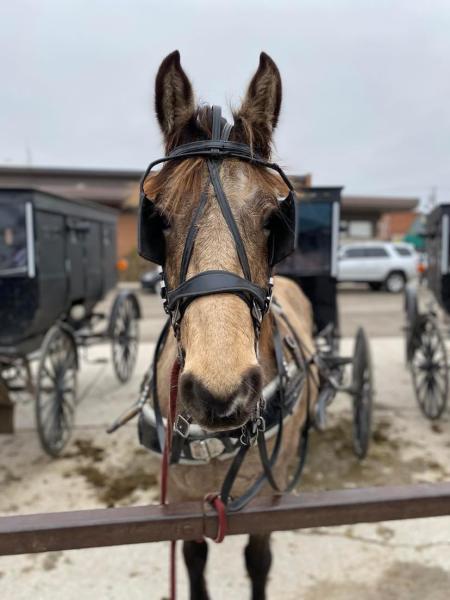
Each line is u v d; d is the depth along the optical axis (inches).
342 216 1151.0
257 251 61.4
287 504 60.1
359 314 488.1
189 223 60.4
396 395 228.8
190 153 64.6
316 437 182.7
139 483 151.6
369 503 60.1
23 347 168.6
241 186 62.7
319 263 194.1
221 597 105.3
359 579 110.1
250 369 50.1
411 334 218.8
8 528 54.8
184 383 49.9
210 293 54.8
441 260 197.9
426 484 63.8
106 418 202.8
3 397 168.7
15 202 157.6
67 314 216.4
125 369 251.6
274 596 105.3
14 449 174.9
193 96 71.7
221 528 58.1
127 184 1039.6
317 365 116.2
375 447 174.1
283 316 105.3
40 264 164.2
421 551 119.0
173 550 76.8
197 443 72.7
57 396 169.9
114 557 118.9
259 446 73.2
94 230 240.8
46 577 112.0
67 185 1016.2
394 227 1368.1
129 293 255.4
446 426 191.9
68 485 150.4
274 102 73.2
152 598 105.8
